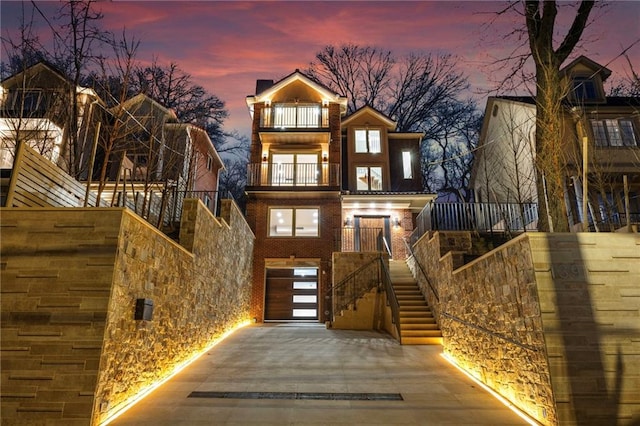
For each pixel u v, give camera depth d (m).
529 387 5.00
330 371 7.28
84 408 4.36
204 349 8.97
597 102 14.87
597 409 4.35
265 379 6.71
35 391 4.41
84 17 9.74
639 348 4.55
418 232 14.24
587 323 4.64
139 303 5.55
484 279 6.57
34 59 10.60
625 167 13.61
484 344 6.54
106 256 4.91
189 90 21.48
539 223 8.82
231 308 11.81
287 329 12.37
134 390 5.48
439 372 7.34
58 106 10.95
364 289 13.38
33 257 4.85
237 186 32.81
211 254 9.68
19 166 5.55
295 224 16.44
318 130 16.94
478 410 5.35
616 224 11.28
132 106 11.97
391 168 18.58
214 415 5.05
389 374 7.13
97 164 14.41
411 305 11.80
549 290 4.77
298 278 15.88
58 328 4.61
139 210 9.76
